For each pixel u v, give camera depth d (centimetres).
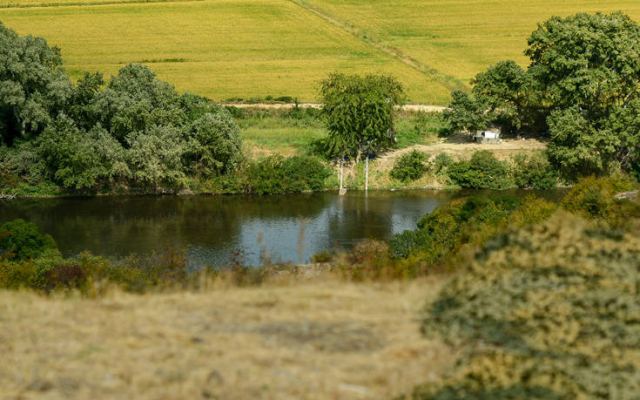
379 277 3372
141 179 9638
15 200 9388
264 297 2916
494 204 6291
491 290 2891
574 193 5581
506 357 2420
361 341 2514
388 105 10194
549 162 10269
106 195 9650
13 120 9938
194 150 9688
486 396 2233
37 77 9781
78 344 2553
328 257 5050
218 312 2770
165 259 5531
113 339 2586
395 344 2494
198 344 2514
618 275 3039
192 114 10212
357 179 10025
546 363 2414
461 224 5972
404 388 2262
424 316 2706
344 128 9975
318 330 2591
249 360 2403
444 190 9950
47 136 9569
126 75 10394
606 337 2583
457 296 2855
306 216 8612
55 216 8681
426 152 10456
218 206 9138
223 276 3622
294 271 3922
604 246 3334
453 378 2306
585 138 9844
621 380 2358
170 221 8456
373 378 2303
